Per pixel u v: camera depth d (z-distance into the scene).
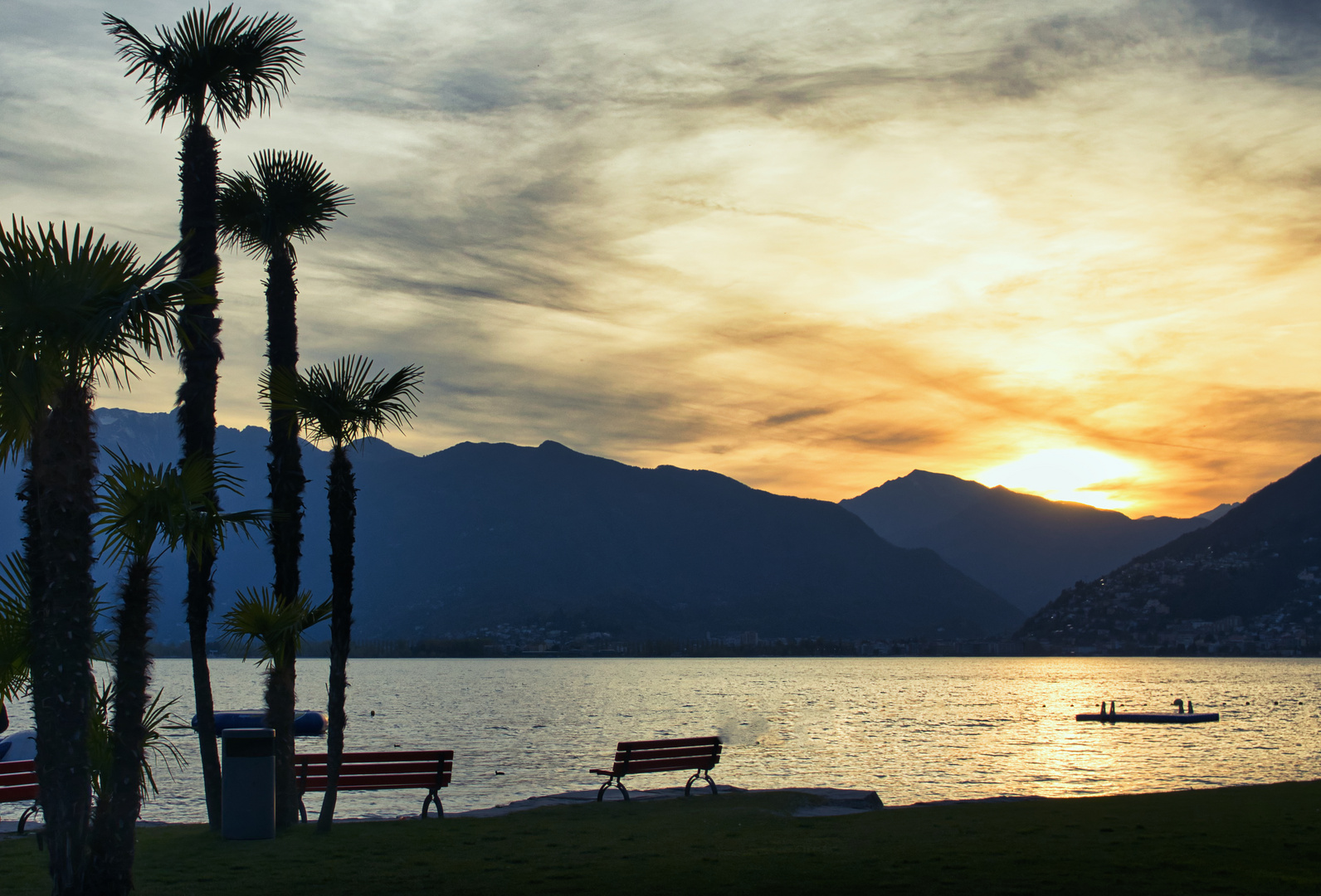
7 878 11.37
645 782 35.38
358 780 15.47
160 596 9.79
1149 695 127.44
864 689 154.00
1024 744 56.19
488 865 11.59
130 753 9.32
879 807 16.50
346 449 14.59
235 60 14.05
